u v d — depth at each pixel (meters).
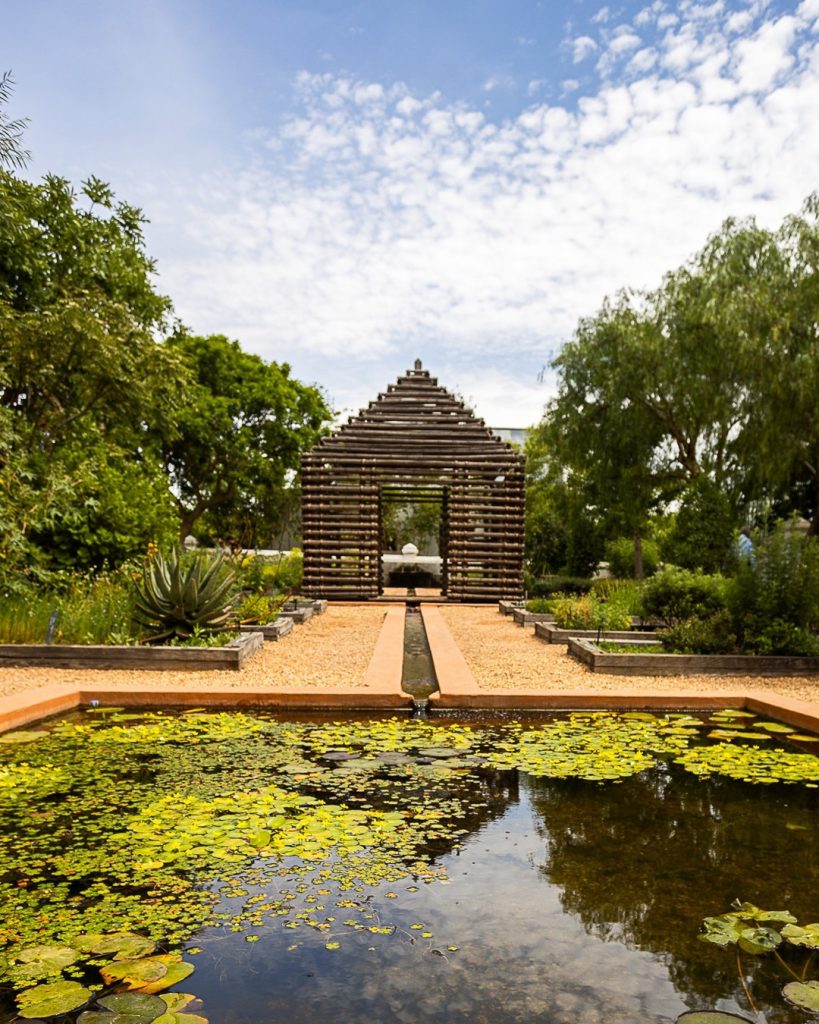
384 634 8.64
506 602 13.70
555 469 20.22
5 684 5.56
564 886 2.50
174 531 11.80
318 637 8.84
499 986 1.90
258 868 2.60
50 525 9.38
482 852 2.77
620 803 3.33
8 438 8.92
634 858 2.73
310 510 14.72
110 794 3.37
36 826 2.97
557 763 3.92
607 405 17.92
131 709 5.15
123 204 15.41
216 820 3.04
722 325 14.06
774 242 15.19
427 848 2.80
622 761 3.97
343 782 3.57
